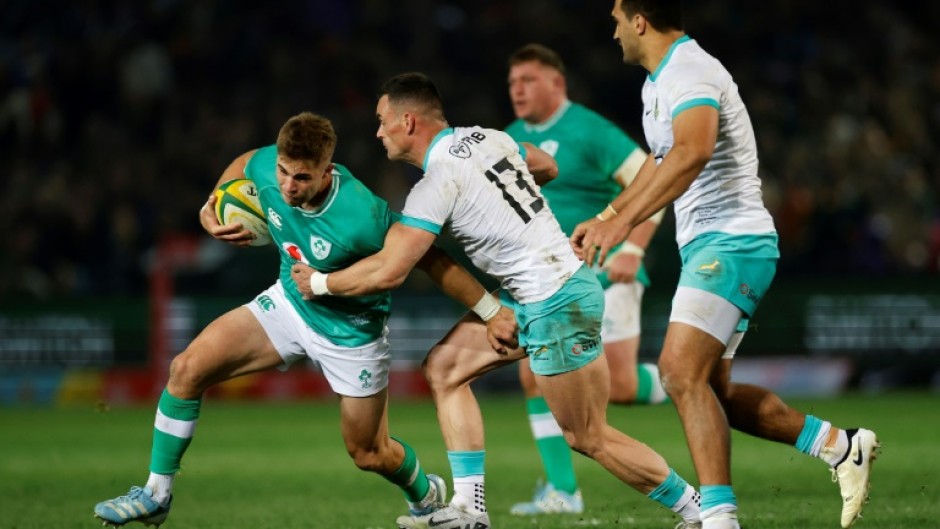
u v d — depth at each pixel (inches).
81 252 2881.4
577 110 1275.8
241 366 961.5
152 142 3171.8
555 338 908.0
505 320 935.0
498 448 1780.3
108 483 1440.7
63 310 2696.9
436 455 1672.0
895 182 2918.3
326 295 910.4
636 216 884.0
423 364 980.6
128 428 2154.3
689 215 945.5
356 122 3147.1
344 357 945.5
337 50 3277.6
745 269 917.2
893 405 2342.5
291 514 1171.9
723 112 914.7
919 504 1138.0
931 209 2898.6
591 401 923.4
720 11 3380.9
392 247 888.3
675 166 878.4
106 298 2696.9
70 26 3329.2
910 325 2669.8
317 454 1737.2
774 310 2684.5
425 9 3358.8
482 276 2445.9
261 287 2748.5
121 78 3216.0
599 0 3400.6
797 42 3371.1
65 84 3198.8
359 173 3014.3
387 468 981.2
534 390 1190.9
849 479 957.2
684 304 913.5
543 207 926.4
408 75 928.3
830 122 3132.4
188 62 3267.7
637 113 3211.1
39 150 3132.4
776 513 1099.9
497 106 3284.9
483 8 3417.8
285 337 959.0
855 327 2679.6
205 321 2687.0
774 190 2886.3
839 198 2837.1
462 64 3339.1
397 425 2117.4
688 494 941.8
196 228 2982.3
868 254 2787.9
